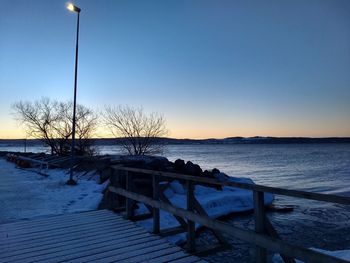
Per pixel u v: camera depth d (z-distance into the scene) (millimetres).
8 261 4465
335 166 50625
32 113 31125
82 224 6516
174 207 5250
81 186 12773
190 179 4836
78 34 14156
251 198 12984
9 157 39281
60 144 28766
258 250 3701
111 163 13180
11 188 12633
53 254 4742
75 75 14023
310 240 9906
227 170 44500
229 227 4082
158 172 5688
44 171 19734
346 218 12938
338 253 5840
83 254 4734
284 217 13125
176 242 6660
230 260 6945
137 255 4684
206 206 11227
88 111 29516
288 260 4590
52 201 9742
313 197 3039
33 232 5938
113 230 6051
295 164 56500
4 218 7363
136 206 8367
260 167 49969
